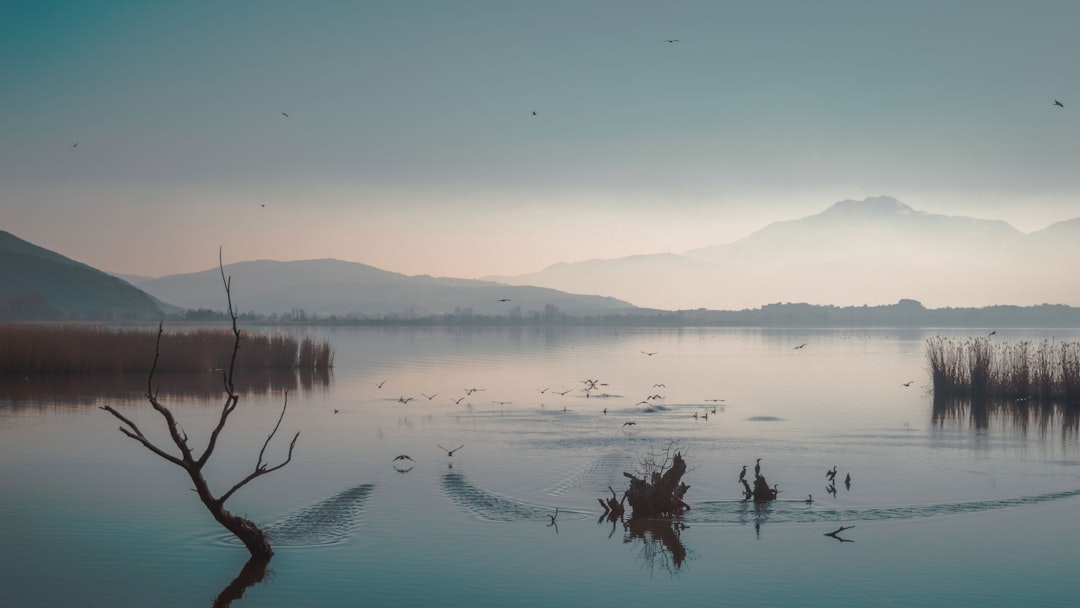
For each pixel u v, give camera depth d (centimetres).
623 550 2505
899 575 2322
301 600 2091
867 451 4053
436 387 7181
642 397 6438
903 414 5441
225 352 8056
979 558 2470
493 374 8738
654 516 2838
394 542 2534
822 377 8550
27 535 2548
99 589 2142
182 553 2411
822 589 2211
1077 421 5131
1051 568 2375
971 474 3547
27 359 6844
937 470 3622
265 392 6378
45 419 4719
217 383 6812
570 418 5103
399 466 3572
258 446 4016
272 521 2716
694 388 7269
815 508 2983
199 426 4588
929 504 3045
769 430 4681
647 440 4284
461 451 3938
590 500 3044
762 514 2908
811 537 2661
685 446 4131
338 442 4169
